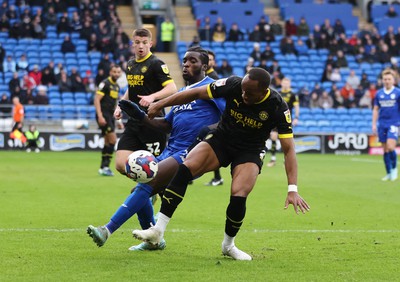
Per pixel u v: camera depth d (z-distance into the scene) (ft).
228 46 295.69
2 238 74.69
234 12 312.91
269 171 173.68
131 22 308.19
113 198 112.98
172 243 73.15
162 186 68.08
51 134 243.60
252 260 64.75
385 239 77.56
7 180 139.03
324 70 291.17
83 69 273.13
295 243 74.49
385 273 59.82
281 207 105.19
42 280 55.52
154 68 82.17
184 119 72.79
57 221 87.81
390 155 152.25
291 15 319.27
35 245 70.79
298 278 57.47
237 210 63.46
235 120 63.67
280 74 272.10
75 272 58.44
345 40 304.09
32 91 255.09
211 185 136.05
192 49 73.92
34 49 275.80
